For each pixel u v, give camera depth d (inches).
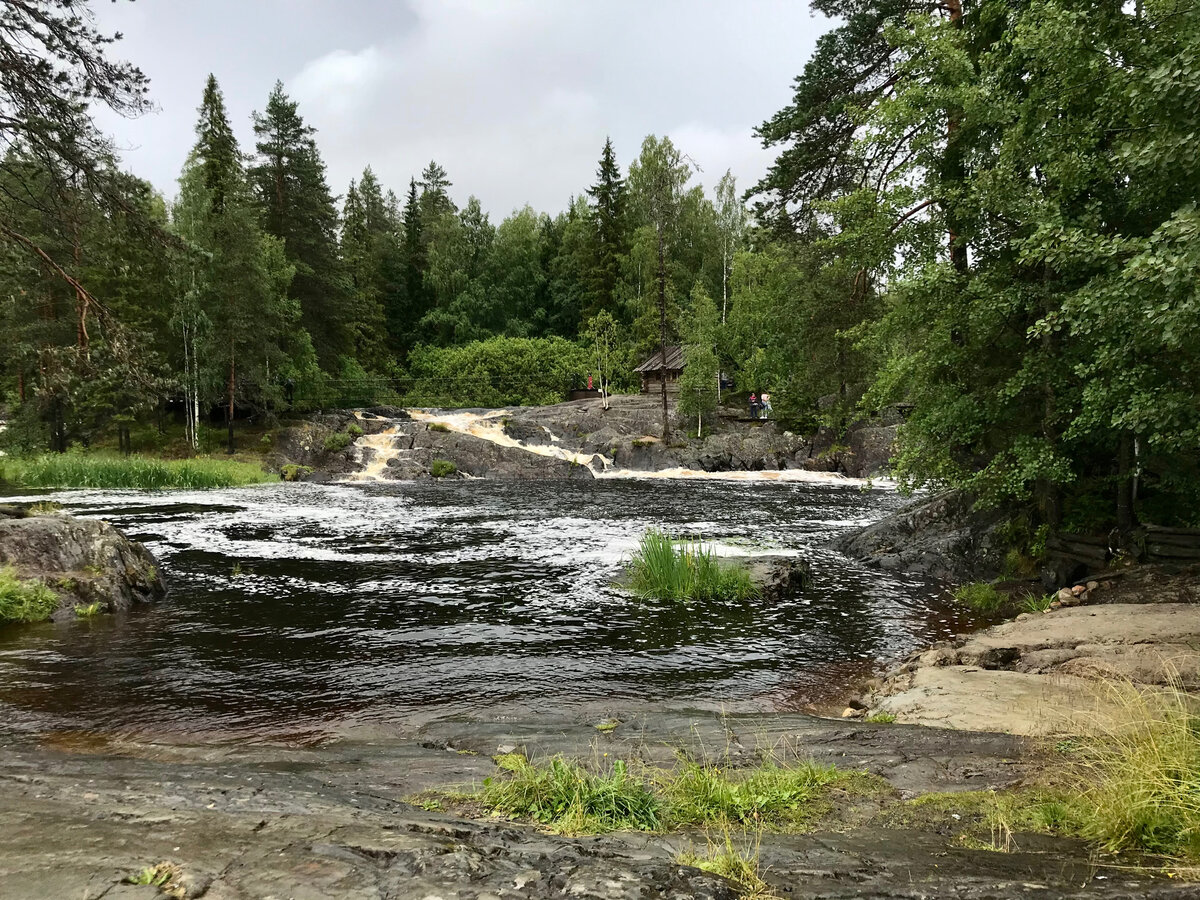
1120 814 126.5
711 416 1536.7
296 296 1919.3
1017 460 454.6
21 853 89.5
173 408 1489.9
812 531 718.5
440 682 296.7
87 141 469.4
